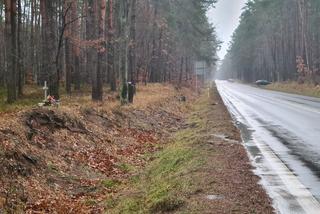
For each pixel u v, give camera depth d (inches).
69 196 420.5
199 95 2305.6
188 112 1274.6
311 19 2645.2
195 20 2386.8
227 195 324.5
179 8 2289.6
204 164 439.8
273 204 306.2
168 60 2576.3
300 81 2532.0
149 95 1318.9
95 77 966.4
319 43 2704.2
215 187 347.3
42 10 1094.4
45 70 901.2
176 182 378.9
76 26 1368.1
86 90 1359.5
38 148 493.4
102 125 713.0
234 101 1581.0
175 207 314.0
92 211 382.9
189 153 509.4
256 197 320.2
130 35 1216.8
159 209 320.8
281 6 3068.4
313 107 1178.6
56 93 852.0
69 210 380.2
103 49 964.6
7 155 416.8
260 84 3740.2
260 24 3951.8
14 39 871.1
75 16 1258.0
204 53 3051.2
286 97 1738.4
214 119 938.7
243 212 285.3
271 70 4040.4
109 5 1168.8
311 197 324.8
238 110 1184.8
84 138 605.3
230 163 444.5
